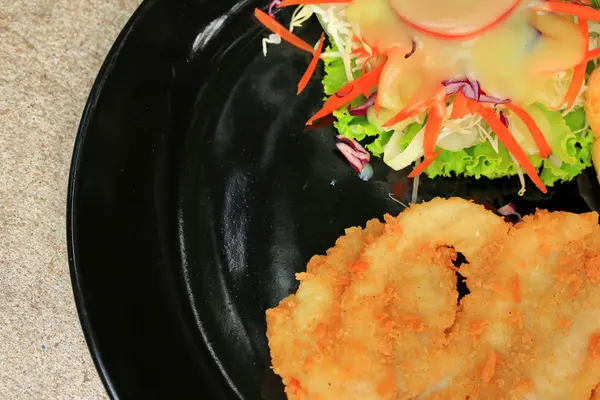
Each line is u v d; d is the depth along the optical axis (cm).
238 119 31
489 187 30
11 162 33
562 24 27
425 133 27
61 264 33
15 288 33
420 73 27
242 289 30
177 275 30
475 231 28
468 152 29
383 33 27
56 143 33
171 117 31
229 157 31
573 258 27
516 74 26
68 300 32
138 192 30
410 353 26
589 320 26
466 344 27
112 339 29
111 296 29
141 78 30
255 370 29
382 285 27
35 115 33
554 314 26
